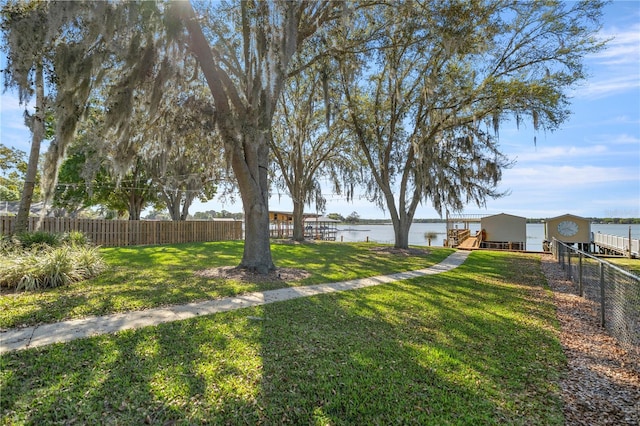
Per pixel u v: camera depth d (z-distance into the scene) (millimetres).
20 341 4023
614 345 4645
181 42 7629
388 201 16938
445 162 16281
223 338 4316
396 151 17188
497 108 13469
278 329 4723
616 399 3197
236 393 3047
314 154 21156
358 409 2898
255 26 7941
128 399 2885
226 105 7930
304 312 5609
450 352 4141
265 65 7844
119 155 8859
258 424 2666
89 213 30547
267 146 9242
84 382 3119
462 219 32031
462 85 14047
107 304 5641
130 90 7207
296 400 2988
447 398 3111
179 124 8000
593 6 11977
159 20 7168
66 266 7230
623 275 4684
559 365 3914
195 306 5785
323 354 3947
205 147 9688
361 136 16469
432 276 9711
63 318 4934
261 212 8984
